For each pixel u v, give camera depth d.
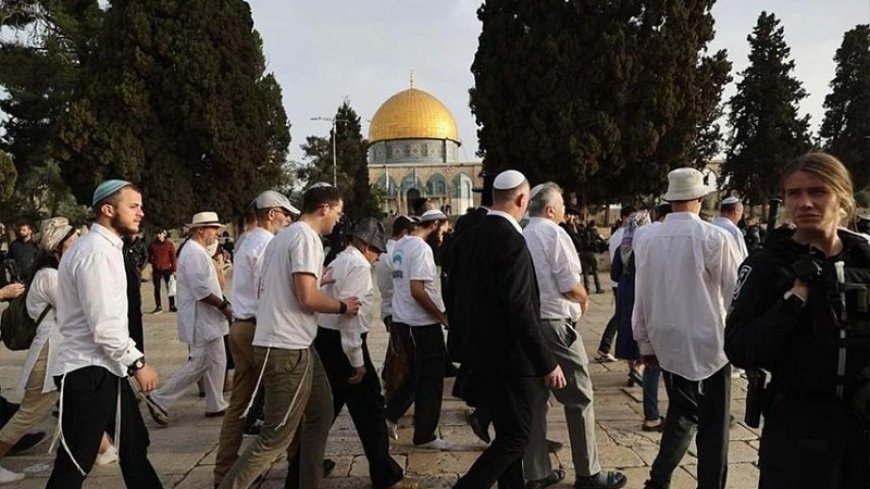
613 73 22.36
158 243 14.15
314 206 3.65
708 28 23.73
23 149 26.89
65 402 3.24
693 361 3.68
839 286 2.04
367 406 4.21
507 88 24.09
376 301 14.56
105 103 24.70
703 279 3.67
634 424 5.50
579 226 15.59
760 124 39.50
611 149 22.70
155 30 24.92
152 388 3.42
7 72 23.97
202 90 25.38
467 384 3.45
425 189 69.81
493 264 3.30
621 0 22.94
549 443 4.92
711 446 3.65
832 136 44.28
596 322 11.09
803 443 2.11
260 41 27.52
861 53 43.38
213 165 26.52
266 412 3.52
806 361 2.09
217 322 6.02
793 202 2.19
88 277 3.18
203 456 5.02
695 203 3.85
